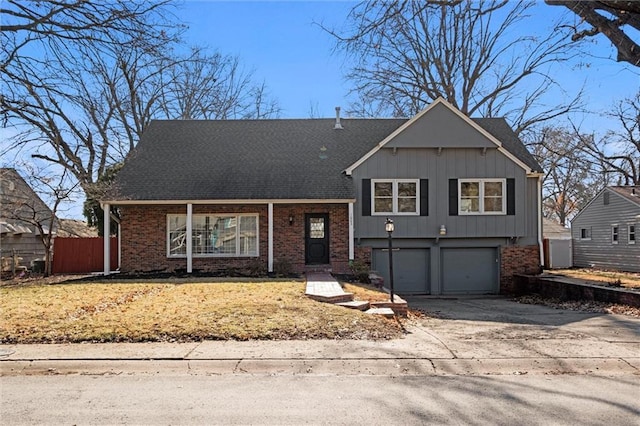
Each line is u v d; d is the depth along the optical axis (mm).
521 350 7629
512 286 19844
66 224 29391
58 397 5516
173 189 18516
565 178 41281
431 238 19641
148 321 8641
